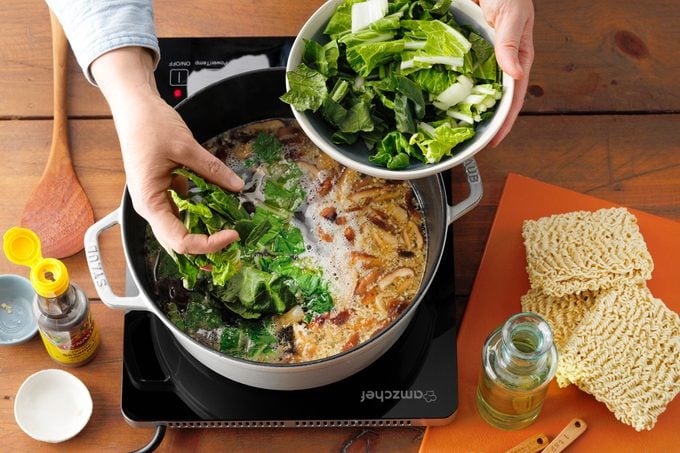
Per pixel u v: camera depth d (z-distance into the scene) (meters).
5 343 1.29
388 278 1.26
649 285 1.35
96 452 1.26
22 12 1.50
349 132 1.09
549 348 1.11
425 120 1.11
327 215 1.31
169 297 1.25
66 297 1.19
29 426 1.25
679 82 1.47
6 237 1.13
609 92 1.47
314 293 1.25
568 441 1.24
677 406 1.27
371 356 1.22
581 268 1.27
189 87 1.42
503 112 1.08
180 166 1.10
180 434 1.27
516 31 1.10
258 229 1.16
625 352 1.22
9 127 1.43
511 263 1.36
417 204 1.32
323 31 1.14
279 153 1.36
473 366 1.30
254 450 1.26
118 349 1.32
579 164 1.42
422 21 1.10
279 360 1.21
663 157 1.43
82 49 1.11
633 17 1.51
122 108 1.09
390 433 1.27
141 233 1.27
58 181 1.39
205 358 1.21
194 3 1.50
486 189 1.41
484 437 1.26
